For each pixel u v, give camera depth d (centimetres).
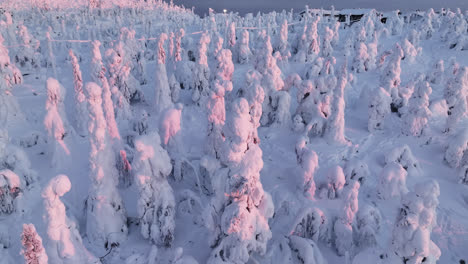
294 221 971
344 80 1611
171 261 855
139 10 7731
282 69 2817
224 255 846
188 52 3278
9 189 1086
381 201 1245
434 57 3092
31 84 2466
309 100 1809
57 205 743
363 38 3472
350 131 1847
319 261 892
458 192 1291
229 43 3141
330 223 1007
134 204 1151
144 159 895
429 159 1534
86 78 2709
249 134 797
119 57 1988
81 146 1566
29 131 1630
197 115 2033
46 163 1419
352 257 948
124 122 1867
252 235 836
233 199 824
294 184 1327
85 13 7056
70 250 771
